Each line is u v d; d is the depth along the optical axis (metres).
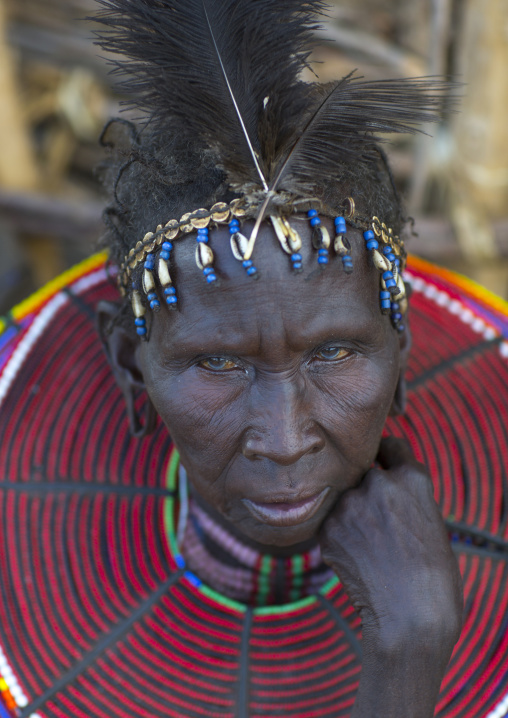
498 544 1.25
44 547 1.27
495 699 1.09
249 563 1.20
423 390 1.39
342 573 0.97
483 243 1.91
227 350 0.81
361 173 0.85
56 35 2.63
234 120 0.77
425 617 0.90
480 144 1.80
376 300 0.84
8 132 2.35
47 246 2.63
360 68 2.32
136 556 1.28
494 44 1.66
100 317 1.08
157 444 1.37
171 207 0.81
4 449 1.35
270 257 0.77
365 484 0.99
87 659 1.16
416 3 2.37
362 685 0.91
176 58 0.80
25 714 1.11
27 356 1.42
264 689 1.12
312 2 0.81
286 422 0.83
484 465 1.32
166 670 1.15
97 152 2.86
